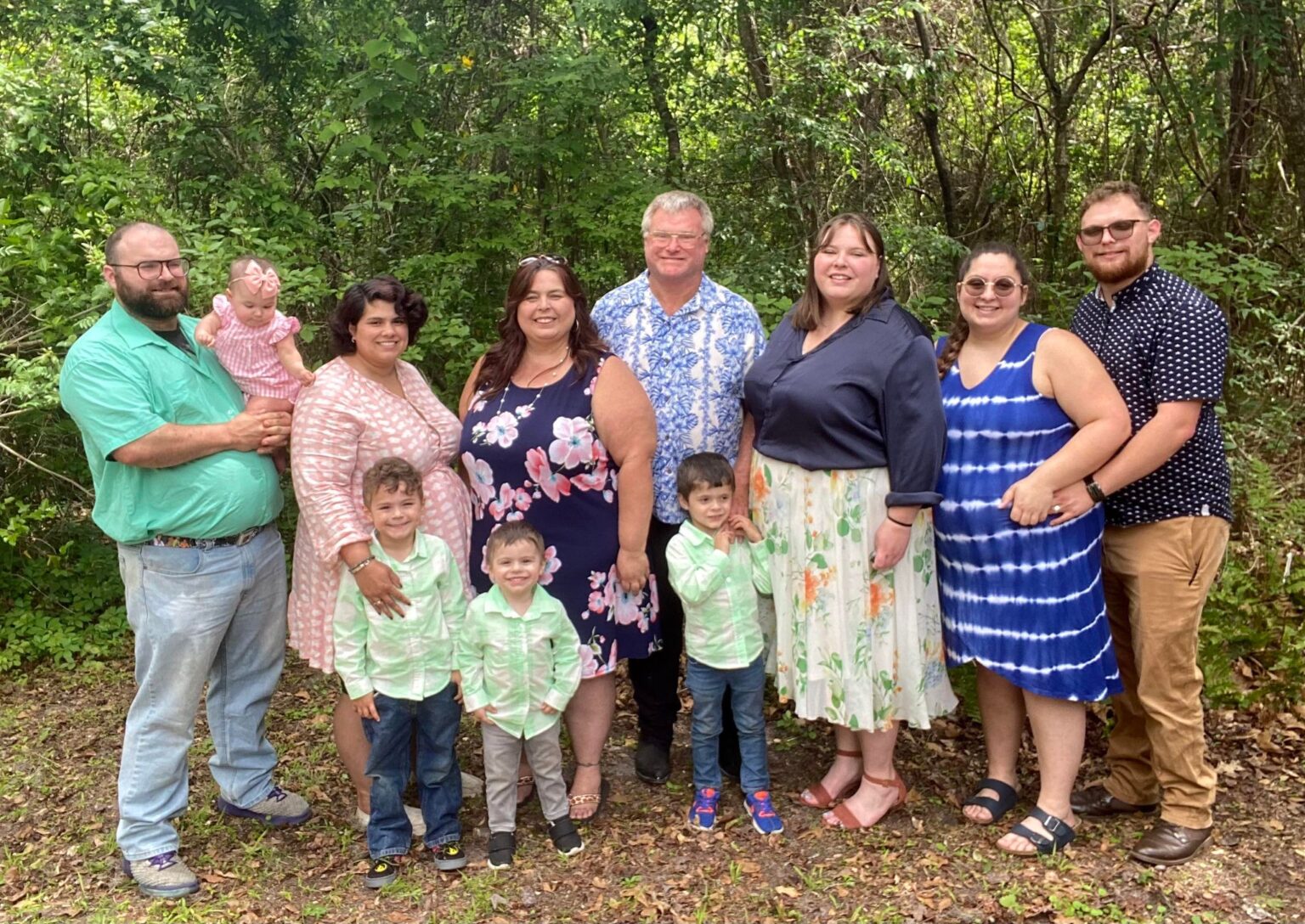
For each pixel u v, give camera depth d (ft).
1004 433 9.88
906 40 26.48
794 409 10.24
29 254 16.05
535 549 9.92
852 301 10.36
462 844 10.84
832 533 10.28
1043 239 28.96
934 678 10.66
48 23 22.07
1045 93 29.12
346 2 22.15
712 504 10.36
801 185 25.93
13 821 11.63
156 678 10.11
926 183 29.48
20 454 16.66
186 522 9.91
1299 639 13.19
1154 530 9.83
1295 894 9.53
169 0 22.24
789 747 13.08
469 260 19.29
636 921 9.51
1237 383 20.76
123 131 23.84
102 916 9.75
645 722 12.32
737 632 10.64
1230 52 24.80
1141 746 10.91
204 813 11.59
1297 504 16.34
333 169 20.72
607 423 10.36
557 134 21.43
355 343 10.35
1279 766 11.92
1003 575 9.98
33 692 15.43
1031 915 9.32
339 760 12.87
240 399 10.60
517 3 23.53
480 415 10.67
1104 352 9.93
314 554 10.34
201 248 15.94
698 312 11.25
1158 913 9.28
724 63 26.13
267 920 9.69
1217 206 26.53
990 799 10.93
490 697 10.21
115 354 9.64
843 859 10.36
